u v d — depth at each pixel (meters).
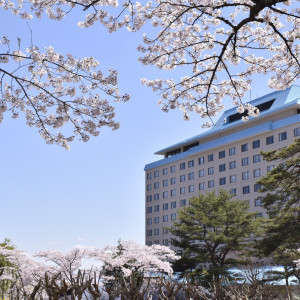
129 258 21.67
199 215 49.00
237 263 44.97
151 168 113.06
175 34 14.23
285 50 14.12
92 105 13.61
